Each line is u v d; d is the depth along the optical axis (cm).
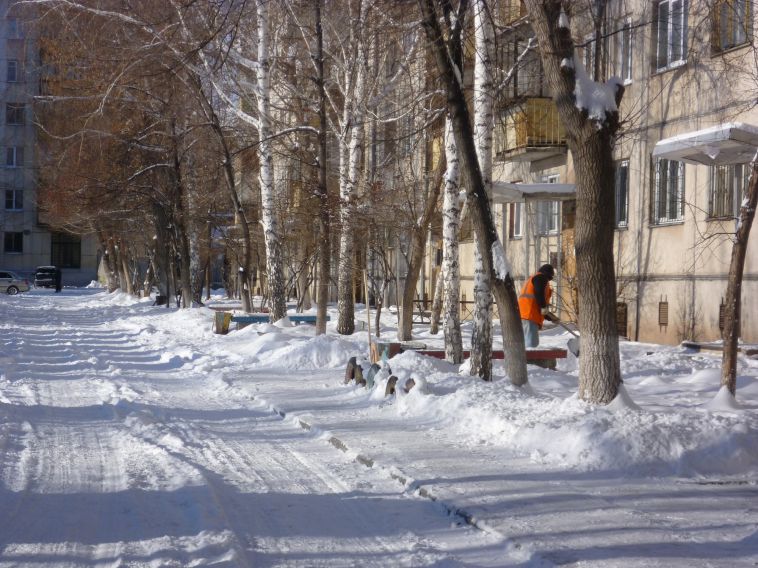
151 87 2580
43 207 4744
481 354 1310
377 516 689
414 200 2050
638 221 2217
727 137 1392
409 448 910
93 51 2038
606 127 955
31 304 4612
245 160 3147
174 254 4209
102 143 3191
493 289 1192
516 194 2166
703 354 1817
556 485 755
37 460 877
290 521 674
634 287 2228
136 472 822
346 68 2134
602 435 840
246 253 2983
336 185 2656
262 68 2300
